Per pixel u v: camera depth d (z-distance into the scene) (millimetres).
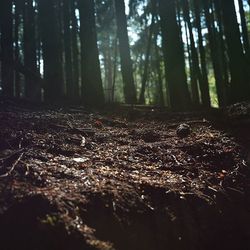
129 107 8898
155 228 3846
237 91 9797
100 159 4898
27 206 3414
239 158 5441
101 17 16922
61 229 3262
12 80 9984
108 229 3557
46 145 4965
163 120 7410
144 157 5266
